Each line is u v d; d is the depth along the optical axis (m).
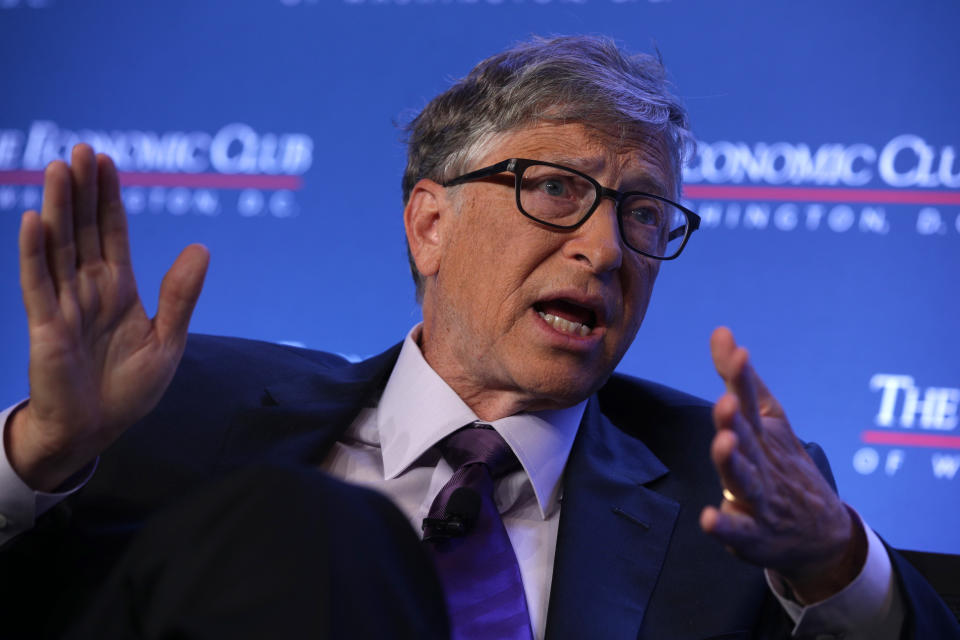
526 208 4.31
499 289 4.32
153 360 3.73
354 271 8.40
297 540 2.26
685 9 8.12
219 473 4.45
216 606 2.19
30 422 3.65
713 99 8.00
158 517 2.37
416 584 2.47
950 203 7.65
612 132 4.41
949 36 7.78
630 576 4.16
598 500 4.36
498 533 4.18
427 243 4.77
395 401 4.71
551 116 4.43
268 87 8.66
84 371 3.61
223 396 4.77
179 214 8.60
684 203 7.95
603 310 4.25
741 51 8.01
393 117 8.48
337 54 8.62
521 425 4.49
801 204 7.82
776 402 3.43
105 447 3.76
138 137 8.73
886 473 7.48
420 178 4.91
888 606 3.53
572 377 4.26
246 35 8.73
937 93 7.75
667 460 4.71
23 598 4.00
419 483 4.50
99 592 2.32
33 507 3.73
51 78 8.91
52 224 3.53
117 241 3.68
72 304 3.57
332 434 4.63
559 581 4.06
